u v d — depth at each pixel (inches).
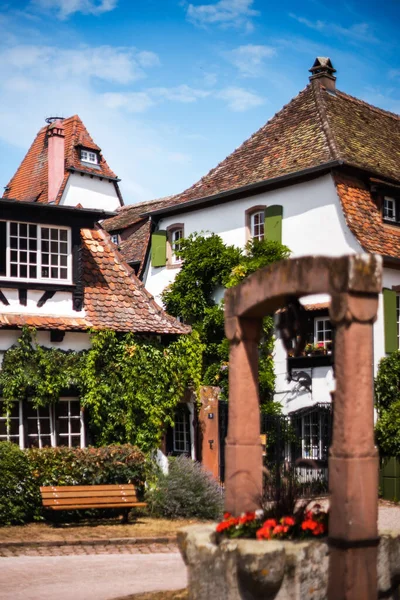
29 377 634.8
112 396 666.8
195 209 987.3
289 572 282.7
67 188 1487.5
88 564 438.0
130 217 1298.0
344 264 293.6
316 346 819.4
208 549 296.8
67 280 683.4
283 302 333.4
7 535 511.2
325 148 874.8
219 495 618.5
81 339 668.1
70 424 660.1
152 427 679.1
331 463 294.2
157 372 687.7
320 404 794.2
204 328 888.9
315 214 850.1
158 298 1017.5
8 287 652.7
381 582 298.7
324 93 981.2
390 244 834.2
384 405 775.7
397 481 728.3
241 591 284.5
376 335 800.9
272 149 954.7
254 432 351.9
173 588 377.1
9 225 658.2
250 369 352.5
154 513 598.9
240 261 888.9
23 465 561.3
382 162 905.5
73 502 548.4
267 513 322.0
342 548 287.3
